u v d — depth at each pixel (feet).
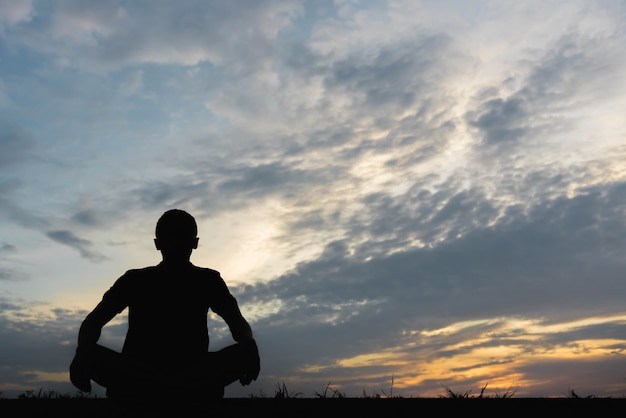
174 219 11.63
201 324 11.52
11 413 14.15
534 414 14.24
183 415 10.84
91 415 12.72
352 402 15.74
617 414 13.96
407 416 14.28
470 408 14.97
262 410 14.60
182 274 11.59
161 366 11.04
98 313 11.12
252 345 11.09
